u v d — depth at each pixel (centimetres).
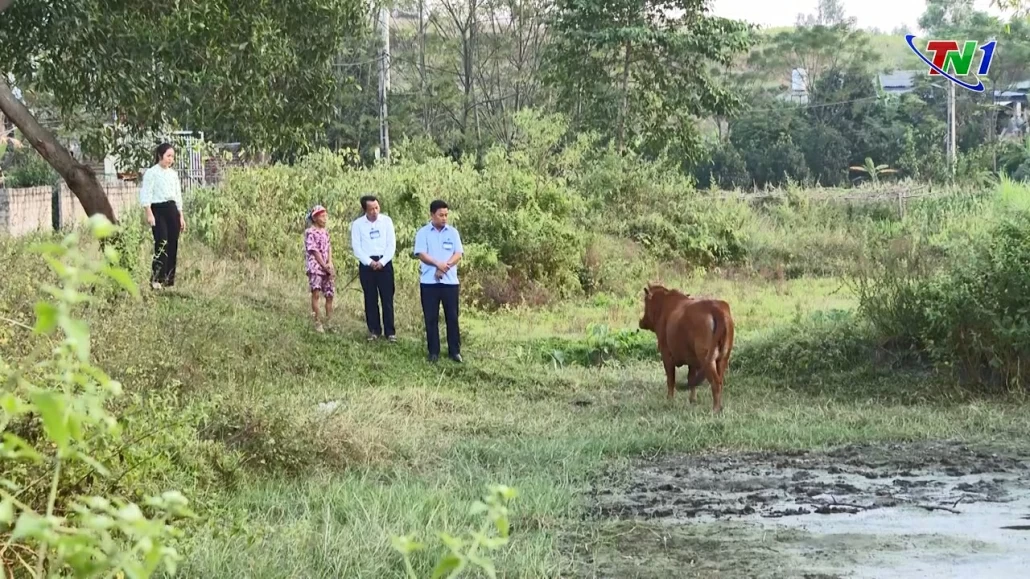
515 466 969
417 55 5009
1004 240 1356
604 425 1153
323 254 1508
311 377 1342
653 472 964
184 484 711
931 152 4634
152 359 940
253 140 1334
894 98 5372
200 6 1191
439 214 1458
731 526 783
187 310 1397
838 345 1448
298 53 1345
